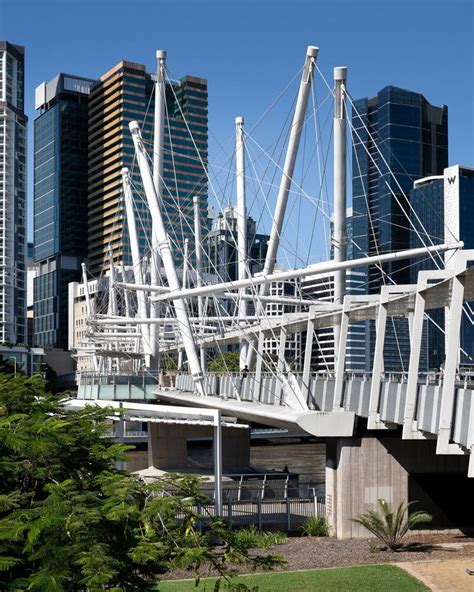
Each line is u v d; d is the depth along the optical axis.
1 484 15.02
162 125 81.00
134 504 13.95
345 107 51.84
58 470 15.28
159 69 81.25
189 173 185.50
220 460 37.19
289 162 57.94
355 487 36.41
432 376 35.44
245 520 37.47
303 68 56.53
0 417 17.19
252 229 180.75
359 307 38.66
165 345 117.50
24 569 13.09
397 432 37.00
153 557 12.91
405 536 35.56
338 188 51.22
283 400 44.75
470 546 32.66
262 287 68.31
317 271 48.31
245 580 27.42
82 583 12.09
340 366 39.47
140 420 39.28
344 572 28.16
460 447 27.09
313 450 105.88
